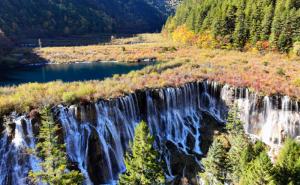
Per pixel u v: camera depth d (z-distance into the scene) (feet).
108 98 132.36
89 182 113.29
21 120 106.63
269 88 156.56
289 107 150.61
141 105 146.51
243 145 105.91
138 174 82.89
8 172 102.01
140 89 147.84
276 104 152.25
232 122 138.31
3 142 104.22
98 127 124.67
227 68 208.03
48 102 117.39
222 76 176.45
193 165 128.98
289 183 73.10
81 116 120.98
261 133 153.99
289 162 81.00
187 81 166.71
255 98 155.74
